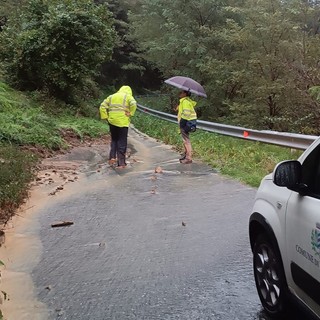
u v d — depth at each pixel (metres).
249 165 10.55
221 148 13.00
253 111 19.34
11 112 14.80
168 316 4.05
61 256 5.60
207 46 25.83
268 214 3.74
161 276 4.91
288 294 3.52
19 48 19.86
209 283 4.68
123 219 7.02
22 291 4.66
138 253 5.60
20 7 25.84
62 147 13.83
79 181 9.71
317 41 17.44
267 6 19.95
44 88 20.59
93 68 21.64
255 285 4.54
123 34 44.62
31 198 8.25
